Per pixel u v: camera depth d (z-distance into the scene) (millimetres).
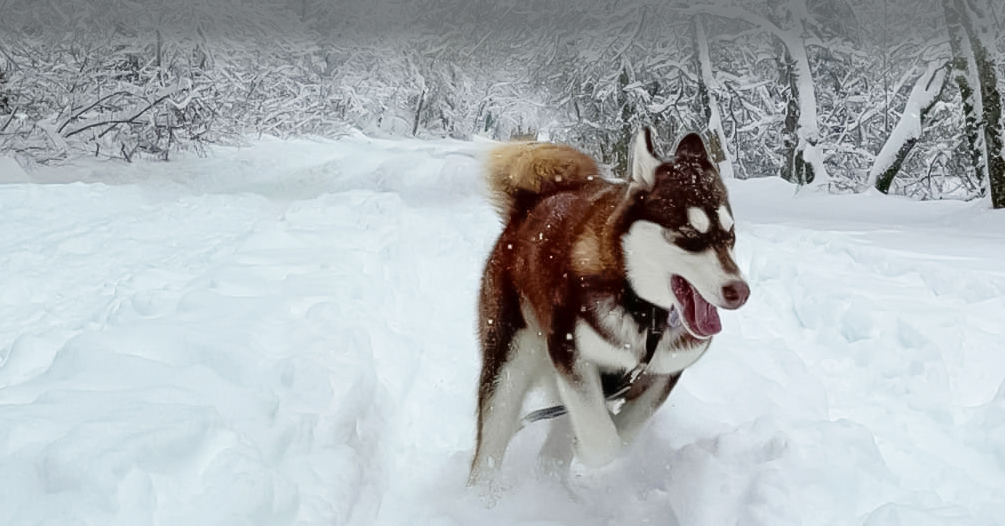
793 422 2199
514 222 2279
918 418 2465
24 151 10641
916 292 3578
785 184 9625
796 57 10961
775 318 3580
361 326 2771
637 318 1967
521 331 2213
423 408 2613
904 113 10305
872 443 2066
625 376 2066
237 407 1999
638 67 11930
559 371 2027
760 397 2588
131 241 4816
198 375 2146
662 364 2043
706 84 11430
